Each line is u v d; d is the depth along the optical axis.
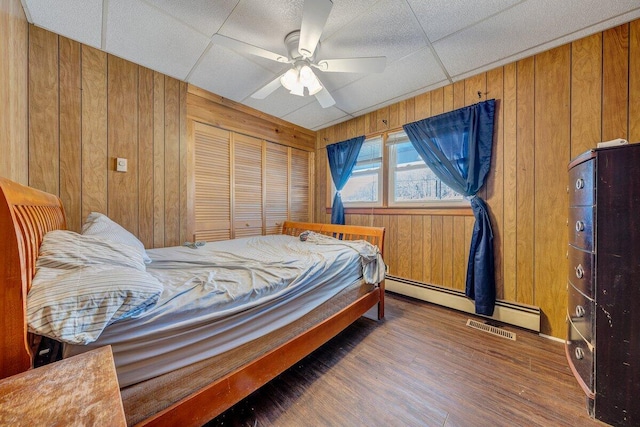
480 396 1.34
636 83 1.65
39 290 0.74
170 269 1.47
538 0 1.49
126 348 0.83
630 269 1.09
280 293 1.31
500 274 2.21
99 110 1.97
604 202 1.15
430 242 2.68
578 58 1.84
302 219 3.79
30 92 1.67
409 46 1.91
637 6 1.52
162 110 2.31
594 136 1.79
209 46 1.93
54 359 1.01
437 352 1.74
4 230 0.67
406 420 1.19
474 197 2.30
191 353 0.98
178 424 0.92
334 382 1.44
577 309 1.33
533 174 2.05
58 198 1.66
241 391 1.12
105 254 1.06
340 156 3.49
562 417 1.20
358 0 1.48
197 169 2.60
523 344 1.85
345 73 2.29
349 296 1.90
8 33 1.29
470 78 2.37
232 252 1.97
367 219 3.25
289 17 1.62
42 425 0.40
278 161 3.45
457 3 1.51
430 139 2.56
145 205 2.22
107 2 1.50
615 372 1.12
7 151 1.28
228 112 2.85
